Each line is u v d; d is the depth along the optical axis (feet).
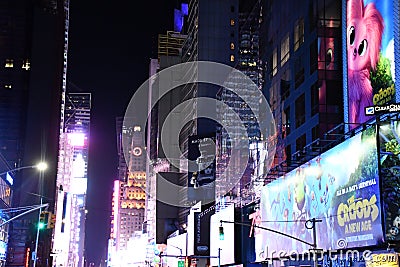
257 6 324.80
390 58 170.09
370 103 181.27
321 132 211.82
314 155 182.09
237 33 583.58
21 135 448.65
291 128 245.04
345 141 146.92
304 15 236.22
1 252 318.04
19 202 425.28
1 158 314.14
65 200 630.33
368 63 184.55
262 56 300.81
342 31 211.20
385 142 131.03
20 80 461.78
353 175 140.97
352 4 200.03
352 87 196.24
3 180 314.55
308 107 225.97
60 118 547.90
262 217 214.48
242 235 250.16
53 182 468.34
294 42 247.50
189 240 360.07
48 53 473.26
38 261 403.13
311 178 167.63
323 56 219.41
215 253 290.97
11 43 467.11
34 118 455.22
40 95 462.19
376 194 129.59
